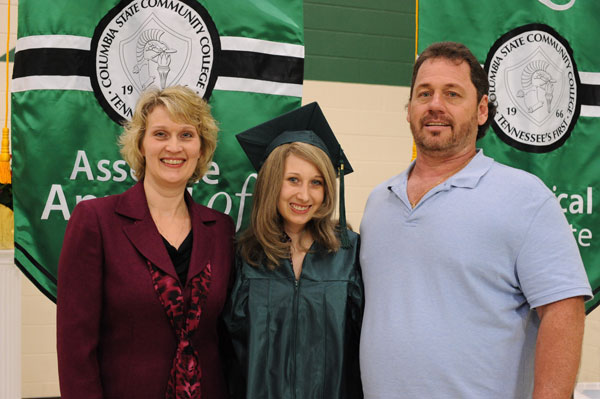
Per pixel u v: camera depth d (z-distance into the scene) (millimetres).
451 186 1499
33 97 1918
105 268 1481
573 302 1357
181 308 1478
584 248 2373
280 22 2102
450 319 1406
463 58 1528
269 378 1574
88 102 1952
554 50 2316
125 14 1969
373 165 3539
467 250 1415
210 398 1521
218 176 2072
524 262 1397
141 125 1566
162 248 1513
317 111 1752
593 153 2377
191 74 2029
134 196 1572
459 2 2203
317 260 1664
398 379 1441
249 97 2078
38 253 1921
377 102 3500
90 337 1450
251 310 1604
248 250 1679
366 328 1548
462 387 1384
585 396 2387
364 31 3408
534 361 1448
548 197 1431
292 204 1631
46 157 1924
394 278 1507
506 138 2285
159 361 1468
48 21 1917
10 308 2023
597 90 2377
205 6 2033
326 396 1577
